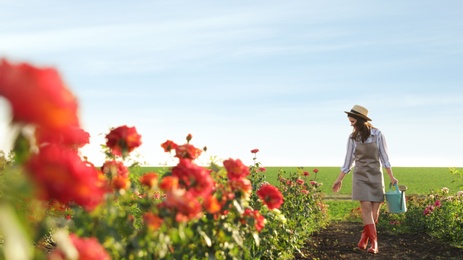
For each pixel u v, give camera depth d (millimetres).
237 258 4816
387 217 13258
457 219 10734
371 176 9227
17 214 1825
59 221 3305
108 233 3561
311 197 10758
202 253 4266
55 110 1799
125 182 3797
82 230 3486
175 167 4020
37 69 1787
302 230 10039
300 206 10172
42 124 1819
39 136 2004
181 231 3688
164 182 3742
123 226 3777
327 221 13648
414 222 12125
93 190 2100
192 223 4266
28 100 1745
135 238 3568
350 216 15078
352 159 9438
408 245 10164
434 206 11812
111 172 3982
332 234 11531
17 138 1924
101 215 3637
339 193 31391
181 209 3512
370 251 9258
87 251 2324
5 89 1737
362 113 9195
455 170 11352
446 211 11523
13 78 1749
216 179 4898
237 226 4672
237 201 4625
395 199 9070
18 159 1995
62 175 2016
